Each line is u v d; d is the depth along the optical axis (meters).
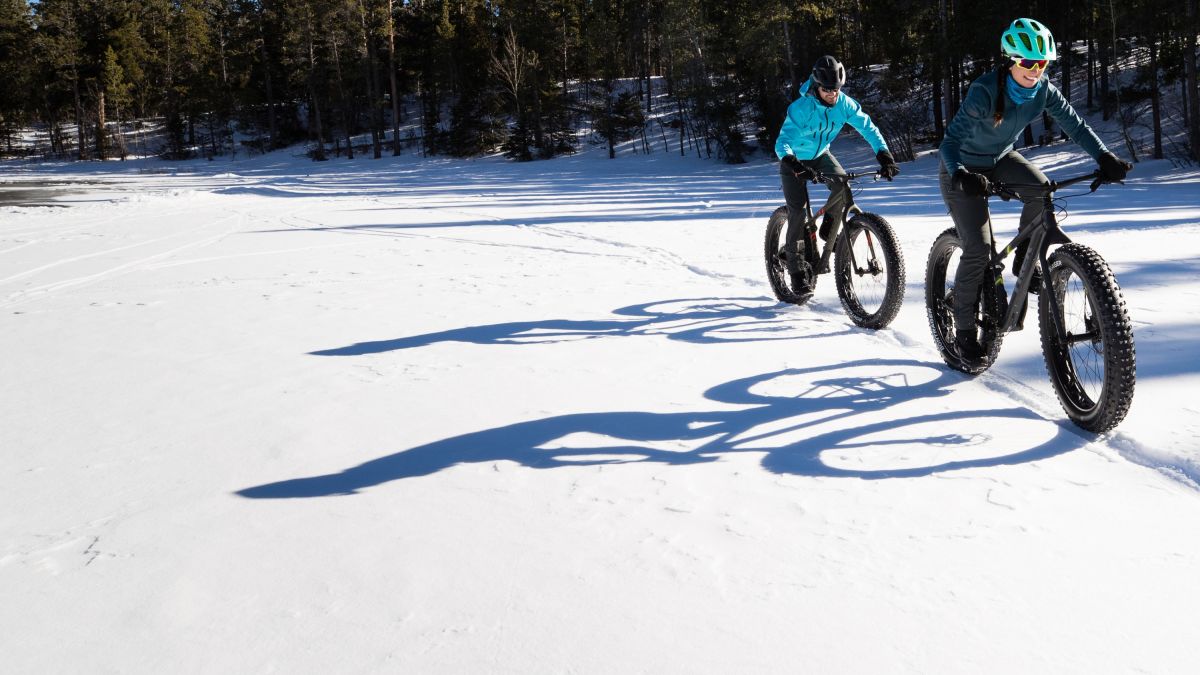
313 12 72.75
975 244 4.24
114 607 2.41
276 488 3.26
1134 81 35.88
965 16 34.28
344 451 3.65
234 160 77.94
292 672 2.06
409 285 8.16
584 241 11.52
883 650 2.07
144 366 5.31
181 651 2.17
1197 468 3.06
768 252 6.71
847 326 5.77
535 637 2.18
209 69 83.38
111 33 85.44
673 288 7.48
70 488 3.35
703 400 4.20
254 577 2.55
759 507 2.93
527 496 3.10
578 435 3.75
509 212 17.50
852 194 5.87
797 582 2.41
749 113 52.91
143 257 11.00
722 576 2.46
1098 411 3.45
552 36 65.75
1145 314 5.50
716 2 46.81
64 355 5.68
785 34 44.03
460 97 71.88
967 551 2.56
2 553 2.79
